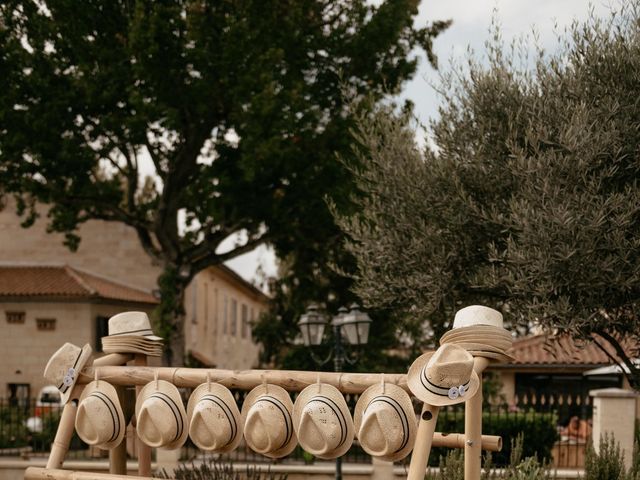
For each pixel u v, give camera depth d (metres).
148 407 4.76
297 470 12.99
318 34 20.69
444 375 3.99
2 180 19.88
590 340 7.27
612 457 8.08
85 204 20.94
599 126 6.96
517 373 24.67
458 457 7.07
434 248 7.91
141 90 18.27
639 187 7.04
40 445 17.27
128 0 19.28
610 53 7.16
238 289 47.12
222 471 6.84
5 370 27.25
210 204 19.73
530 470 6.68
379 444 4.14
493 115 7.78
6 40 19.53
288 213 20.12
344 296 23.22
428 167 8.12
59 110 18.75
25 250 29.75
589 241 6.54
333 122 19.62
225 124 20.30
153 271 29.73
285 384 4.59
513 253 6.91
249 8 19.09
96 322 27.53
